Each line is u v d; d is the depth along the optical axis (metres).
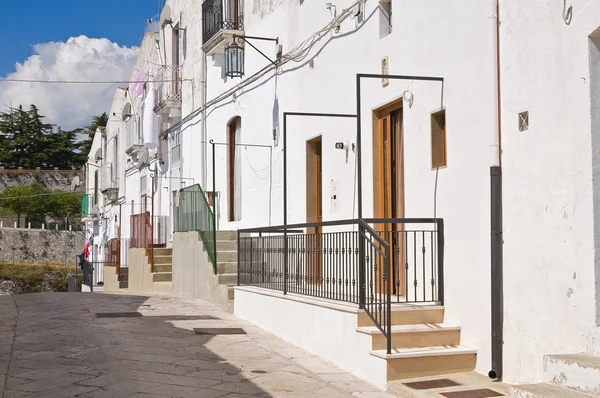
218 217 16.30
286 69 12.48
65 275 42.97
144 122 21.70
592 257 5.54
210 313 11.53
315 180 11.55
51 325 9.88
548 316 6.01
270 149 13.23
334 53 10.48
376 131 9.27
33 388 6.36
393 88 8.70
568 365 5.29
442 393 6.02
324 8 10.90
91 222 35.66
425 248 7.91
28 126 68.88
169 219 20.28
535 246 6.19
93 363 7.38
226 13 15.28
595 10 5.54
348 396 6.33
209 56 17.02
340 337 7.55
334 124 10.42
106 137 31.69
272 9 13.25
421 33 8.09
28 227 50.22
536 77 6.23
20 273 41.97
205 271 13.44
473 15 7.11
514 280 6.44
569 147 5.83
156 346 8.43
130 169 25.80
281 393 6.37
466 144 7.19
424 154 7.97
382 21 9.08
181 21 19.62
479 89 6.99
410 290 8.21
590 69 5.62
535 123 6.23
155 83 21.23
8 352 7.96
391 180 8.99
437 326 7.20
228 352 8.26
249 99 14.41
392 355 6.56
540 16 6.19
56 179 55.47
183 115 19.25
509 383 6.41
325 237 8.75
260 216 13.72
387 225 8.80
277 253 10.16
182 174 19.17
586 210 5.61
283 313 9.26
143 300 13.36
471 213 7.09
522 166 6.39
